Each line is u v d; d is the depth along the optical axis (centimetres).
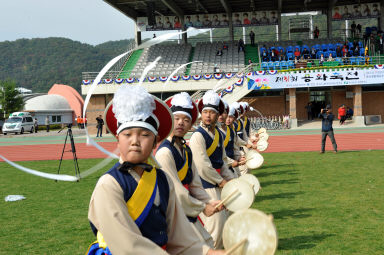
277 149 2073
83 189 1147
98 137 3509
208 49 4491
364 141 2241
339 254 546
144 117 226
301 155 1772
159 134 267
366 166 1361
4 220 802
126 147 227
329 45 4031
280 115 3916
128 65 4334
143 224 231
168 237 258
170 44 4562
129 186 228
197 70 4131
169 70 4141
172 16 4697
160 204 241
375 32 4338
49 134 4584
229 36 4681
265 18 4612
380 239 604
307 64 3597
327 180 1121
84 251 604
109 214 219
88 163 1798
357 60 3562
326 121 1792
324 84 3369
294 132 3120
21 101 6244
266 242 220
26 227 747
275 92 3922
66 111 7381
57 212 864
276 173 1294
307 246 582
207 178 544
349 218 725
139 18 4703
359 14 4441
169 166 388
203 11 4712
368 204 824
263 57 3900
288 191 990
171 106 428
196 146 548
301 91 3953
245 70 3662
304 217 742
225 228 232
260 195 955
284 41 4431
